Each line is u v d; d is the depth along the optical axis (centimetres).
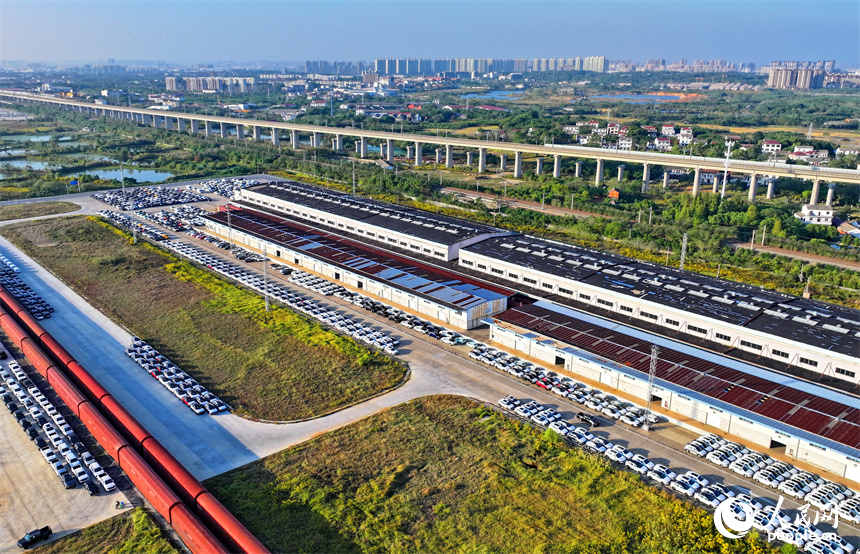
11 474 7962
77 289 14625
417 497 7519
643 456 8394
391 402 9738
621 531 6944
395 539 6812
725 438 8781
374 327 12606
